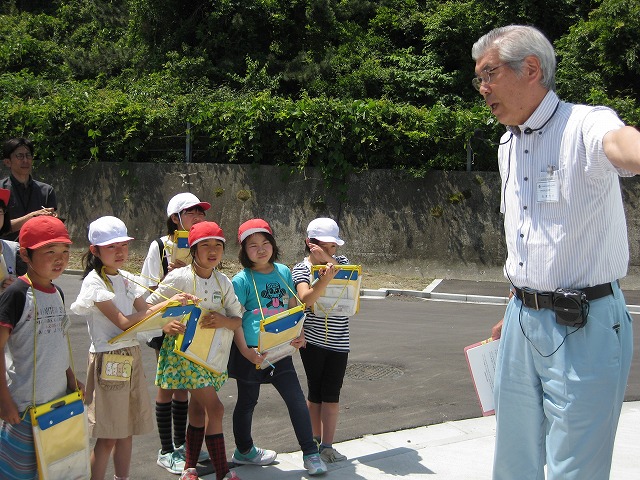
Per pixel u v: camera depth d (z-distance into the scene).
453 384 7.55
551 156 3.17
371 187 15.24
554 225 3.17
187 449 4.93
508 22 20.86
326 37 23.05
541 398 3.36
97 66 23.47
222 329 4.78
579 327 3.12
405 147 15.22
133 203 16.33
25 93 18.61
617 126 2.94
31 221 3.95
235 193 15.87
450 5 21.36
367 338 9.76
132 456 5.52
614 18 18.36
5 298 3.85
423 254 14.98
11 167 6.45
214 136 16.19
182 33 22.53
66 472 3.91
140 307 4.71
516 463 3.47
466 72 21.14
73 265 15.30
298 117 15.38
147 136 16.50
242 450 5.23
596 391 3.11
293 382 5.13
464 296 13.22
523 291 3.29
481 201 14.72
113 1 26.03
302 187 15.54
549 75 3.17
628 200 14.24
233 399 6.93
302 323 4.99
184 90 19.34
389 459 5.32
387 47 22.89
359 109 15.21
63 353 4.05
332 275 5.13
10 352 3.92
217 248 4.77
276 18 22.17
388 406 6.77
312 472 4.94
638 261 14.20
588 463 3.16
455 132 14.97
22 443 3.85
